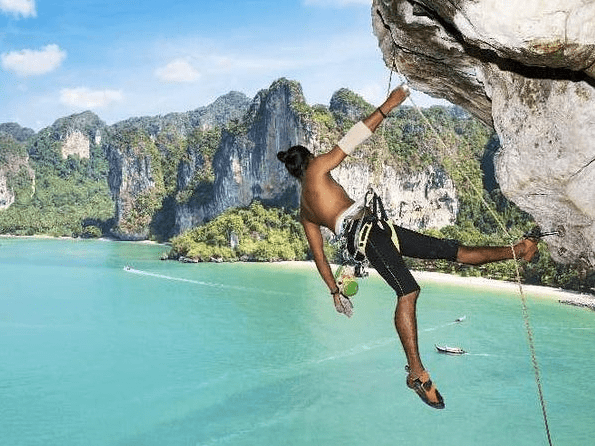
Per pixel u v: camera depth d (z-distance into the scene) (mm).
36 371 61406
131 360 65250
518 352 64625
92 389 55438
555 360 61469
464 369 58094
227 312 91688
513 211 147875
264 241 173625
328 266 4469
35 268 152750
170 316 89062
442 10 4793
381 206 4062
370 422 45094
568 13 4168
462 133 185375
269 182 198250
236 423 46000
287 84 193875
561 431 43062
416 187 172250
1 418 48406
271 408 48969
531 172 6191
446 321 81812
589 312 87938
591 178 5836
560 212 6445
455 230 153750
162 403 51188
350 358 62719
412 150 176500
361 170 170500
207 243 175750
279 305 97375
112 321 86062
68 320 87000
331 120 194125
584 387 52562
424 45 6617
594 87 5371
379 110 4055
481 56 6125
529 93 5906
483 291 107000
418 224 170125
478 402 48969
